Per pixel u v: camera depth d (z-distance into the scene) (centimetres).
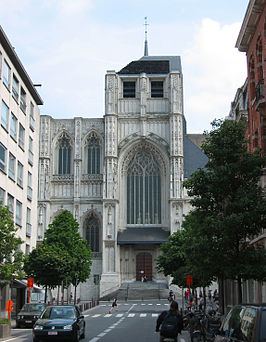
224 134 3000
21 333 3431
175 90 10044
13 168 5153
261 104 3020
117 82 10231
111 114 9919
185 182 3005
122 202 9975
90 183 10006
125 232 9838
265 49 3030
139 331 3425
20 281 5381
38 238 9675
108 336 3036
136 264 9944
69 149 10281
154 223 9962
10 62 5019
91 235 9925
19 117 5419
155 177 10112
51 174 10106
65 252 6300
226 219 2734
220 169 2872
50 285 5806
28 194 5884
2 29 4531
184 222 6531
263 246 2950
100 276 9575
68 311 2738
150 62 10794
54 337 2467
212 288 9331
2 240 3697
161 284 9556
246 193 2814
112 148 9806
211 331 2509
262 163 2888
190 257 3041
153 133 10094
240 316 1373
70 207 9975
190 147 10556
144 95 10206
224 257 2800
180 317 1878
